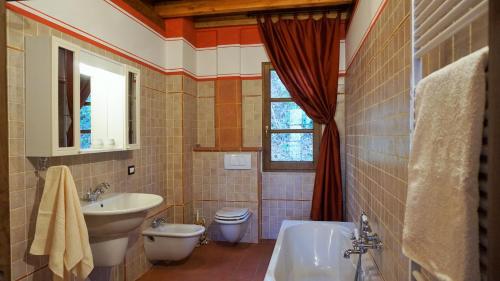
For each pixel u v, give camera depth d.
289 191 3.60
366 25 2.18
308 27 3.43
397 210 1.45
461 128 0.68
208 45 3.71
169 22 3.33
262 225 3.66
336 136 3.39
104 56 2.24
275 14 3.53
